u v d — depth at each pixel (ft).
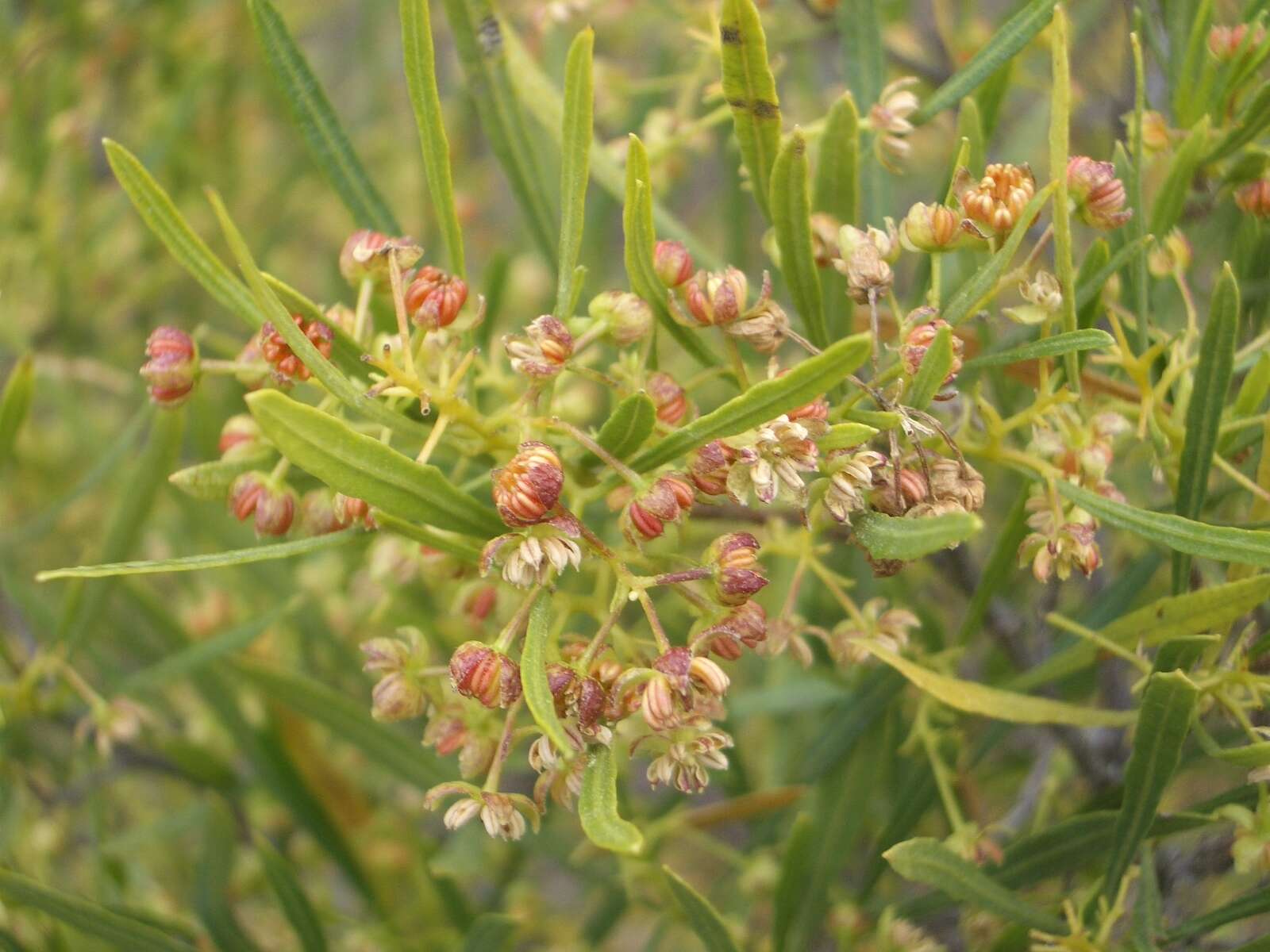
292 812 0.70
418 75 0.41
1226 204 0.59
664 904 0.70
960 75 0.48
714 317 0.43
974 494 0.42
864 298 0.43
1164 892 0.54
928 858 0.45
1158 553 0.54
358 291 0.45
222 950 0.62
